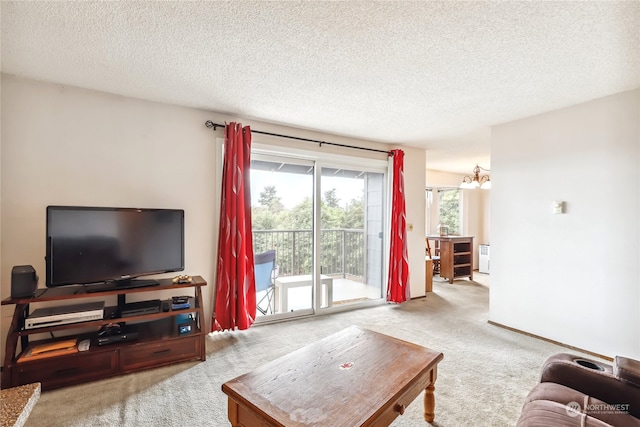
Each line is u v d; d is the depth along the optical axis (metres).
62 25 1.73
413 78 2.38
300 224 3.84
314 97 2.78
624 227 2.58
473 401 2.02
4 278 2.37
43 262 2.48
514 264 3.34
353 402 1.32
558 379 1.52
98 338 2.30
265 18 1.67
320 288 3.92
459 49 1.96
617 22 1.66
